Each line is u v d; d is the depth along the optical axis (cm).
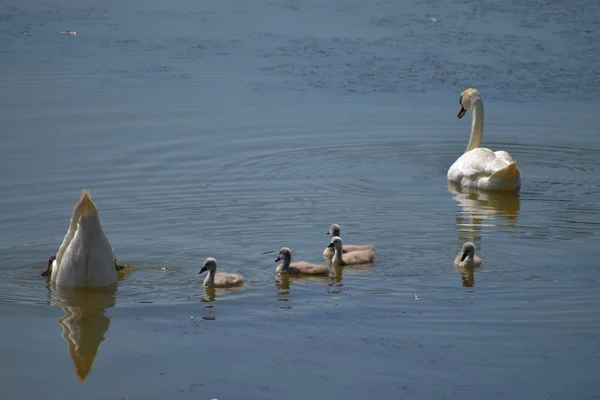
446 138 2514
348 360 1169
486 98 2864
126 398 1073
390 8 4094
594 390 1092
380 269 1521
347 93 2908
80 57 3281
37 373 1135
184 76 3058
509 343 1218
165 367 1149
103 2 4241
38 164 2153
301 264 1497
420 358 1174
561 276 1473
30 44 3450
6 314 1316
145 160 2214
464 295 1389
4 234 1686
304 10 4088
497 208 1925
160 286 1437
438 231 1745
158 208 1864
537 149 2425
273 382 1109
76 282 1416
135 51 3378
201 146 2342
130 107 2686
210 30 3719
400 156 2359
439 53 3359
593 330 1255
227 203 1909
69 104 2700
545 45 3438
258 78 3053
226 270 1511
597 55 3306
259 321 1292
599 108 2766
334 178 2144
